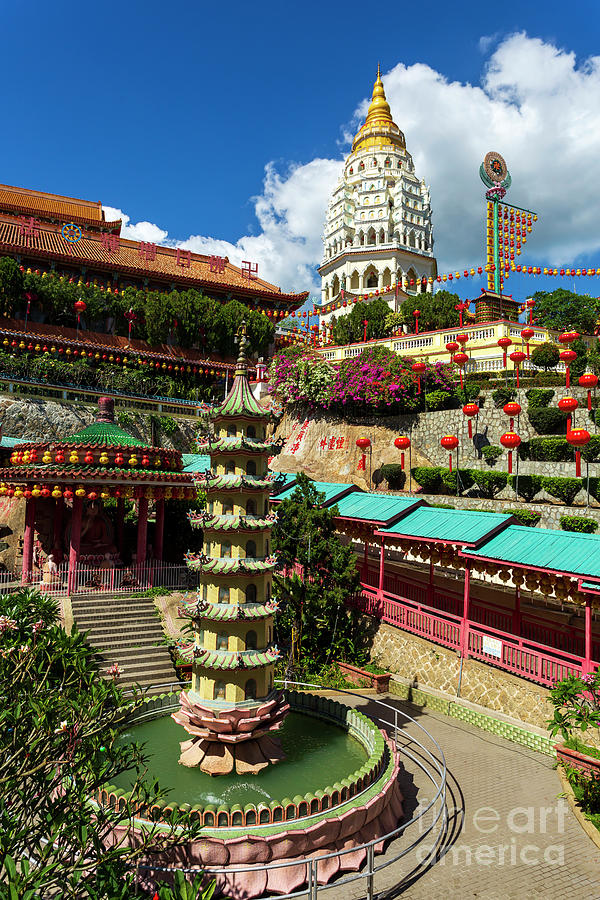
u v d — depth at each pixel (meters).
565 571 17.11
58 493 24.95
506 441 32.06
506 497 33.31
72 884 8.27
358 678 22.83
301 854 11.84
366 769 13.80
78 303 53.66
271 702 14.40
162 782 13.78
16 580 27.34
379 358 44.53
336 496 27.84
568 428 32.34
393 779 14.08
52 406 45.53
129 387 51.75
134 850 9.30
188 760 14.57
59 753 10.09
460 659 20.69
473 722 19.47
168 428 51.06
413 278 88.81
